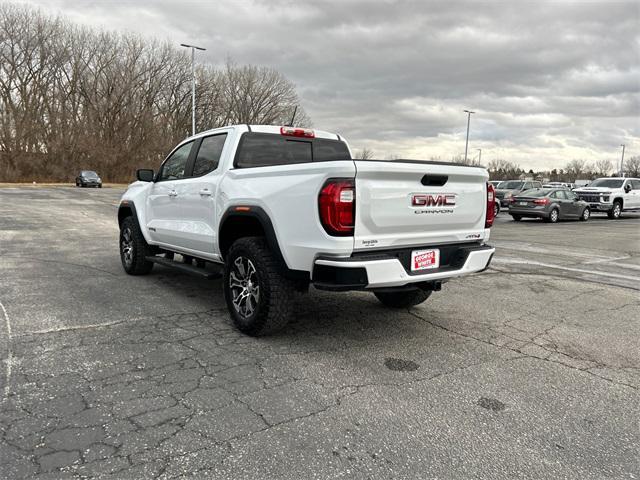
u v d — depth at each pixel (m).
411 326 4.68
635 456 2.53
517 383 3.41
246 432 2.67
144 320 4.68
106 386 3.20
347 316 4.98
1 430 2.62
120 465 2.34
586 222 19.53
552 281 7.03
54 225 13.25
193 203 5.18
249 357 3.78
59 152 50.84
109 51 54.84
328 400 3.07
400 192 3.69
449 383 3.38
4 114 48.75
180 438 2.59
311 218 3.57
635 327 4.82
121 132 55.09
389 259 3.57
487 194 4.43
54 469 2.29
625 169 92.25
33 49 50.44
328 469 2.35
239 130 4.87
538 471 2.38
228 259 4.39
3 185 42.12
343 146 5.82
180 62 58.59
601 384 3.43
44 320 4.60
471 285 6.68
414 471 2.35
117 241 10.27
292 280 3.99
